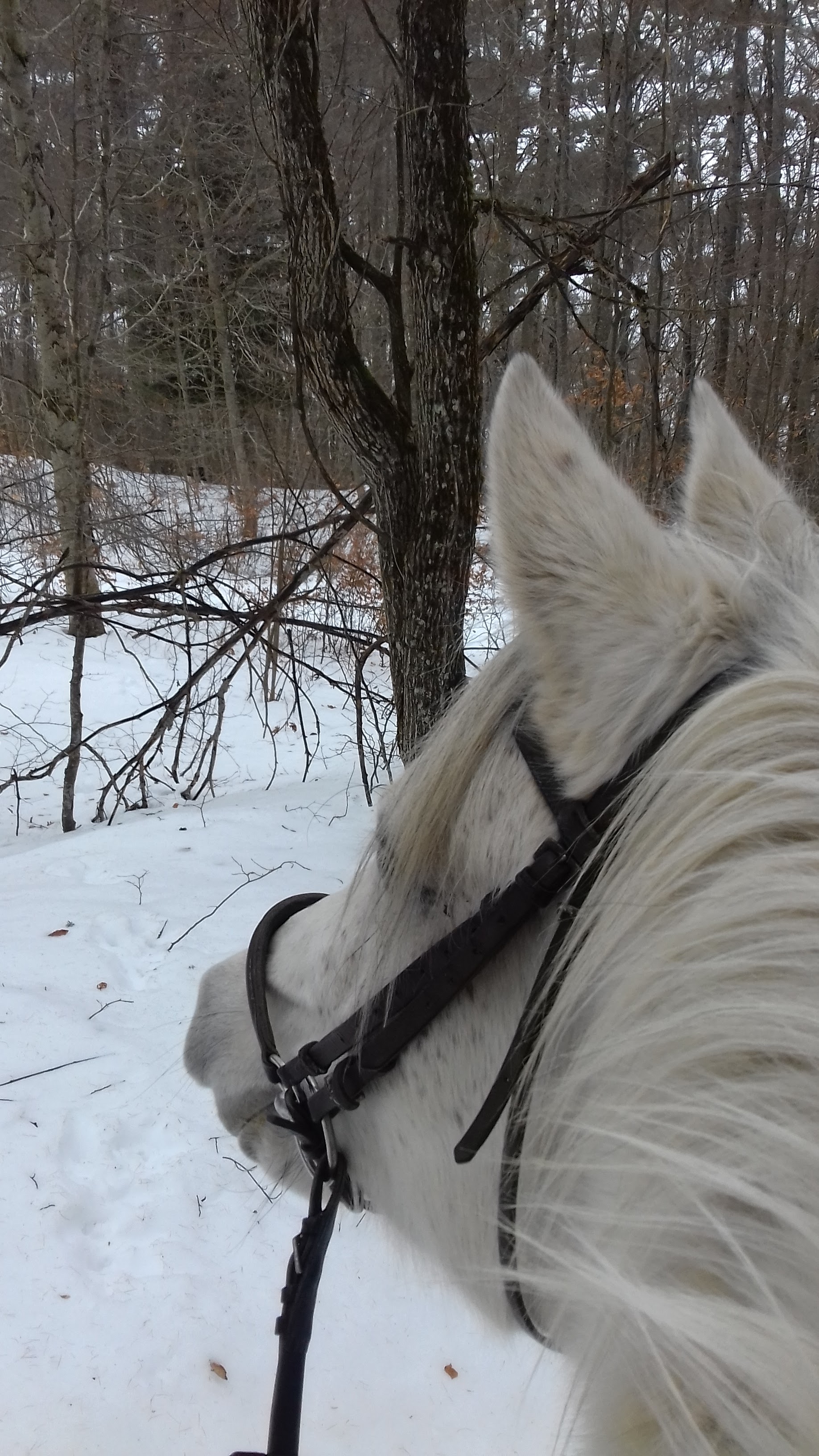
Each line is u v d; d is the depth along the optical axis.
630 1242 0.63
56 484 6.98
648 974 0.67
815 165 6.45
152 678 9.77
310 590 5.09
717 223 5.92
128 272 10.98
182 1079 3.01
